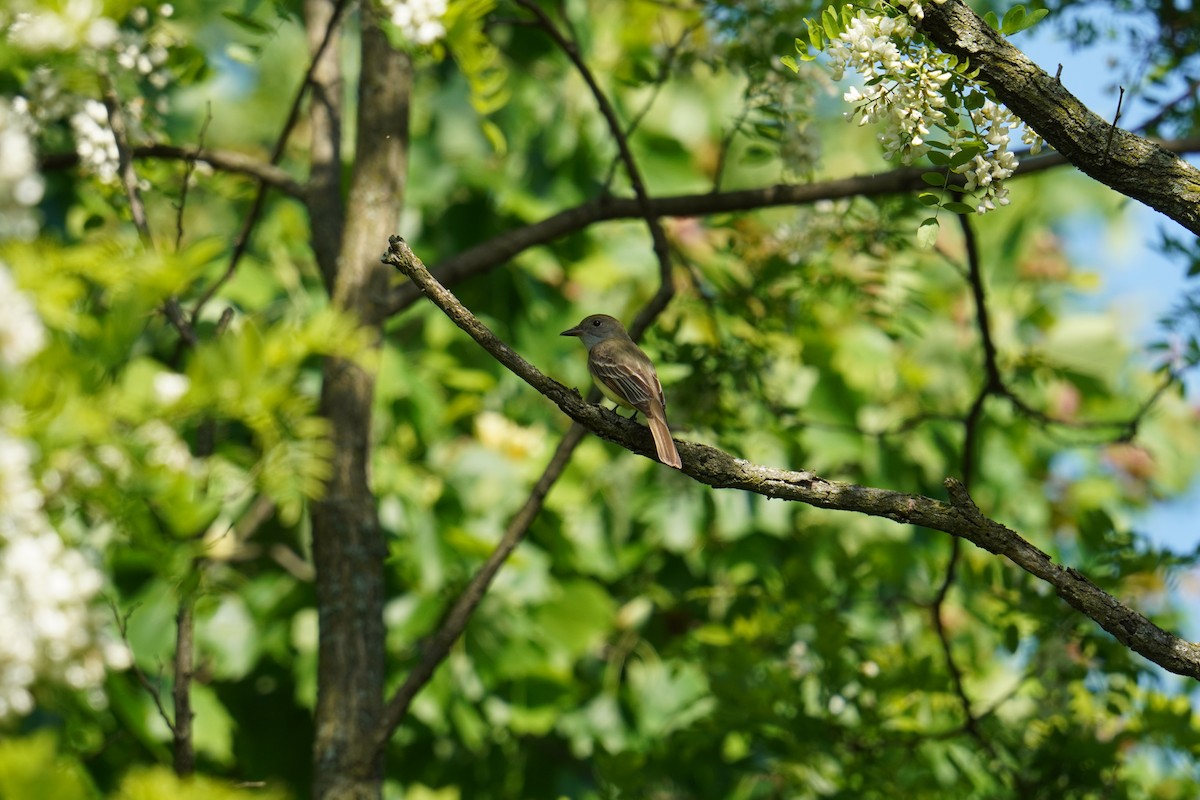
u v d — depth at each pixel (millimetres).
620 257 15117
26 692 5023
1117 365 16578
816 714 11523
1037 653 11227
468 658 13664
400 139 10500
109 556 9828
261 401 5371
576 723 14539
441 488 13766
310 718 14203
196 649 13125
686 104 15812
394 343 14500
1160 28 12250
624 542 14898
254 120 15812
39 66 6840
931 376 16094
